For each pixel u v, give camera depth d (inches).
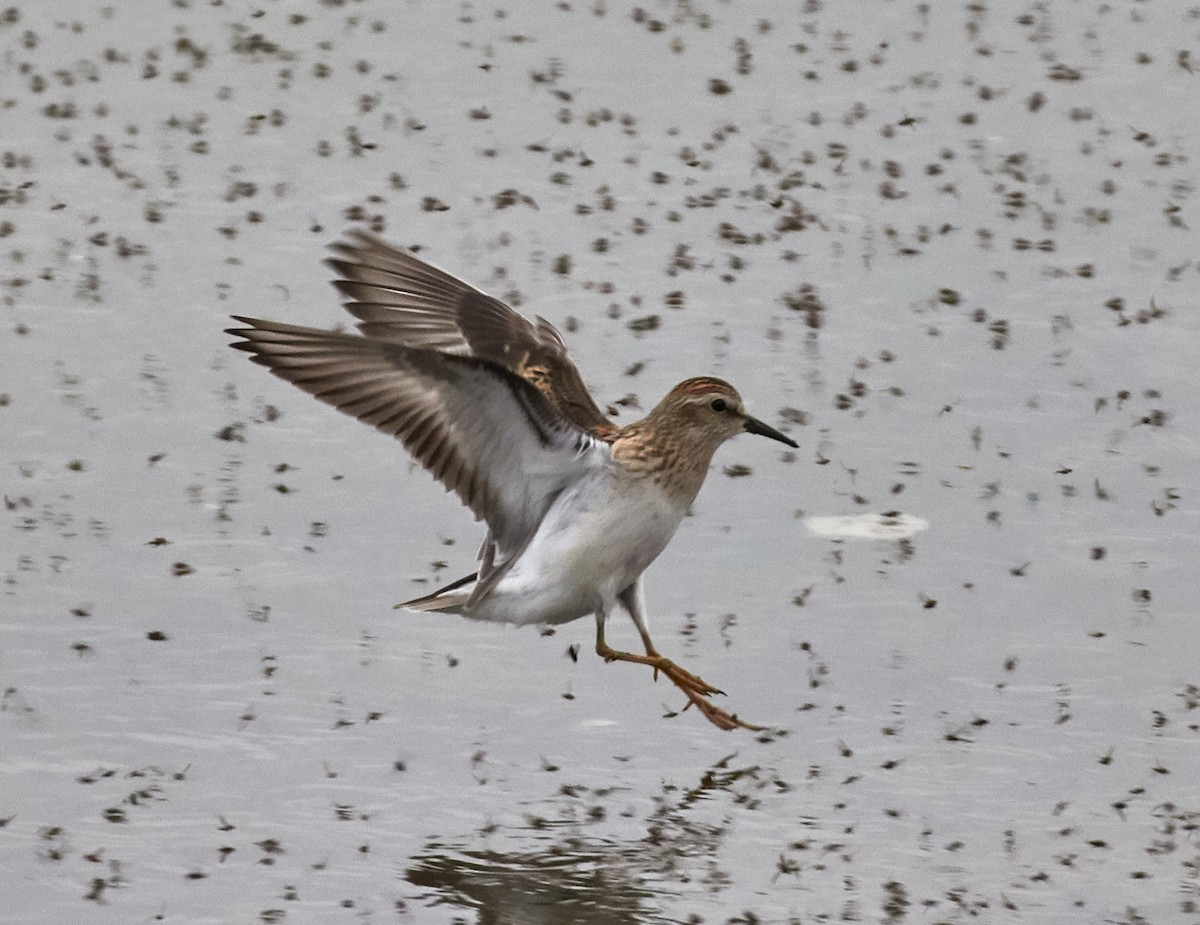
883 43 1095.0
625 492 479.8
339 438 684.7
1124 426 706.8
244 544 615.8
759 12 1136.8
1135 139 971.9
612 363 735.7
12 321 751.7
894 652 572.7
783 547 629.0
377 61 1043.9
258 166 907.4
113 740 518.3
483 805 498.0
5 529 616.4
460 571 605.3
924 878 471.5
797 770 518.3
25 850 471.2
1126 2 1165.7
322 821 488.4
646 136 959.6
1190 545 631.8
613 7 1133.7
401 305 533.3
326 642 568.4
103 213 851.4
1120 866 477.7
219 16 1112.2
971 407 718.5
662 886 465.4
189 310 765.9
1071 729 537.3
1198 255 846.5
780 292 803.4
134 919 446.0
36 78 1000.9
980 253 844.6
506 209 871.7
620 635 581.6
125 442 672.4
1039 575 614.9
